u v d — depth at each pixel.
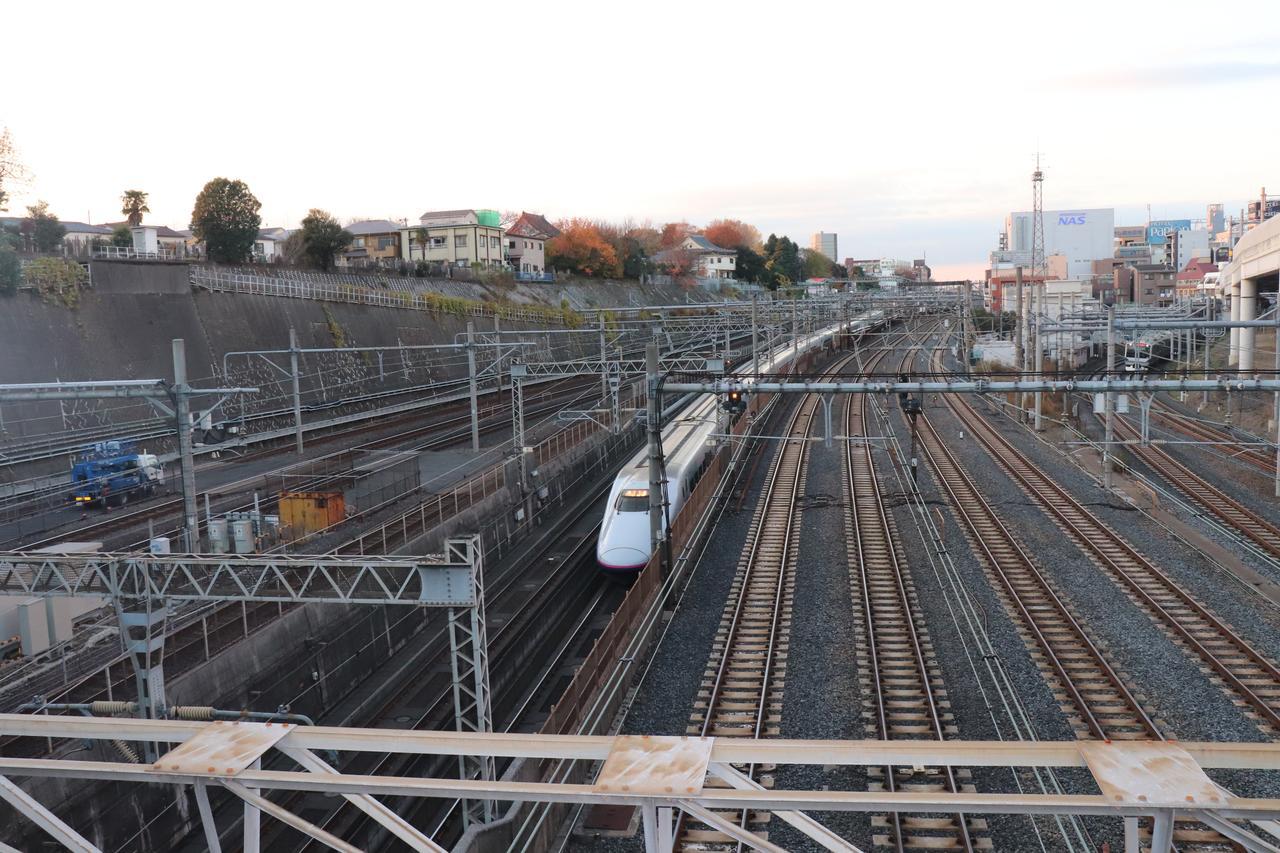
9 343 36.94
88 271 42.31
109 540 28.25
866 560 27.86
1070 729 16.77
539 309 76.31
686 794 6.13
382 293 61.28
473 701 23.59
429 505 33.66
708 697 19.00
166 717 18.16
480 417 55.06
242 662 21.34
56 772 6.89
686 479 35.41
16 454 34.81
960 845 13.32
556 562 34.72
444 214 91.75
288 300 51.94
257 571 21.31
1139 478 37.84
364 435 47.53
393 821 6.68
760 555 29.06
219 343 46.34
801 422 55.78
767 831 13.95
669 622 23.58
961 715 17.59
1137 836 6.20
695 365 48.44
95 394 20.45
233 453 42.22
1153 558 27.08
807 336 71.50
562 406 60.28
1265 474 37.59
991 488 37.50
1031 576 25.73
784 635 22.14
